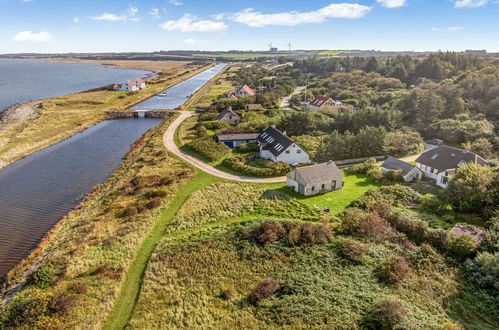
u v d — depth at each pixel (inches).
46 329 946.7
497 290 1059.9
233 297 1092.5
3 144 2874.0
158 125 3718.0
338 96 5064.0
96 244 1393.9
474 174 1649.9
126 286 1164.5
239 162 2383.1
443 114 3361.2
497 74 4057.6
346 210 1680.6
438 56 6003.9
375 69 6742.1
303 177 1905.8
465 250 1242.6
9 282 1228.5
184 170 2250.2
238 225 1529.3
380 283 1114.7
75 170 2426.2
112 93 5595.5
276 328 933.8
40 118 3786.9
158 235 1483.8
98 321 998.4
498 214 1472.7
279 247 1347.2
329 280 1134.4
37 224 1664.6
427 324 880.9
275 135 2632.9
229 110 3782.0
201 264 1261.1
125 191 1927.9
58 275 1203.9
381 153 2588.6
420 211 1657.2
